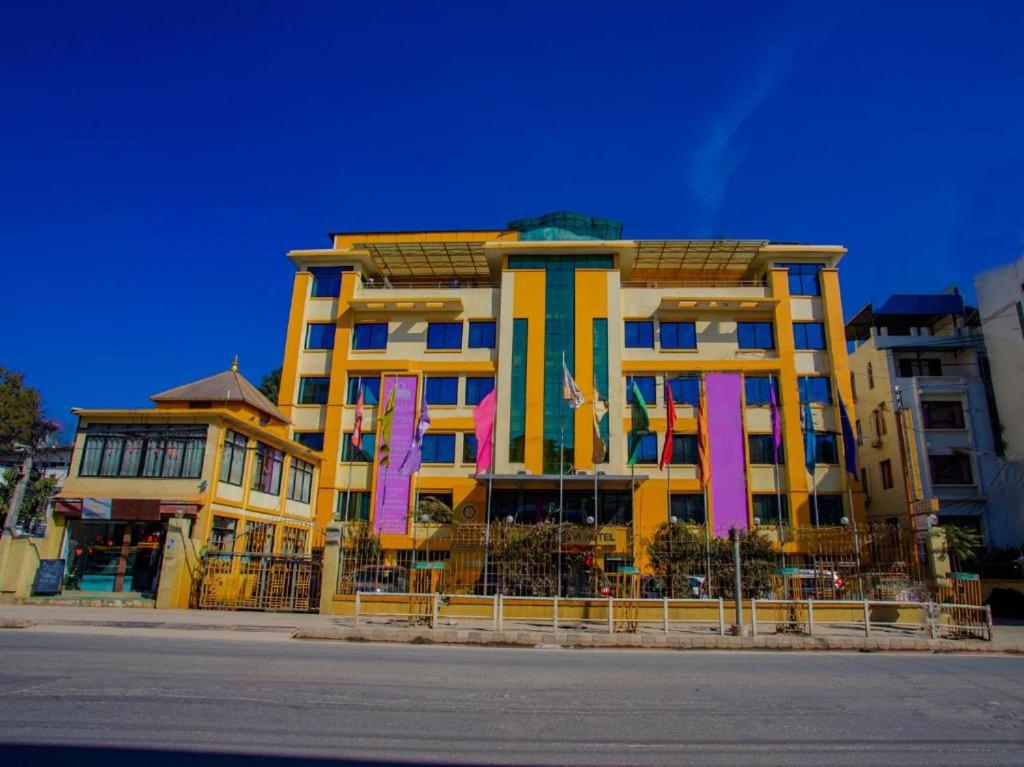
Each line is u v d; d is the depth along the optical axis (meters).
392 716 7.87
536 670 11.57
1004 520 34.59
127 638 14.68
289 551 32.44
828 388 35.88
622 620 18.12
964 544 24.97
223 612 21.34
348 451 36.34
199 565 23.34
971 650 15.84
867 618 16.56
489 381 36.75
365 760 6.21
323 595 21.27
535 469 34.31
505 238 41.69
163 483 26.09
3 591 22.84
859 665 13.16
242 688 9.17
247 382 32.81
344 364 37.41
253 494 29.33
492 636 15.77
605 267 37.44
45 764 5.86
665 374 35.84
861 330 43.56
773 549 25.05
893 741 7.32
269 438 30.23
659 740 7.17
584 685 10.23
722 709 8.73
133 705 8.01
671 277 40.38
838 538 29.36
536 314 36.81
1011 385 35.22
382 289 39.47
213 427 26.53
